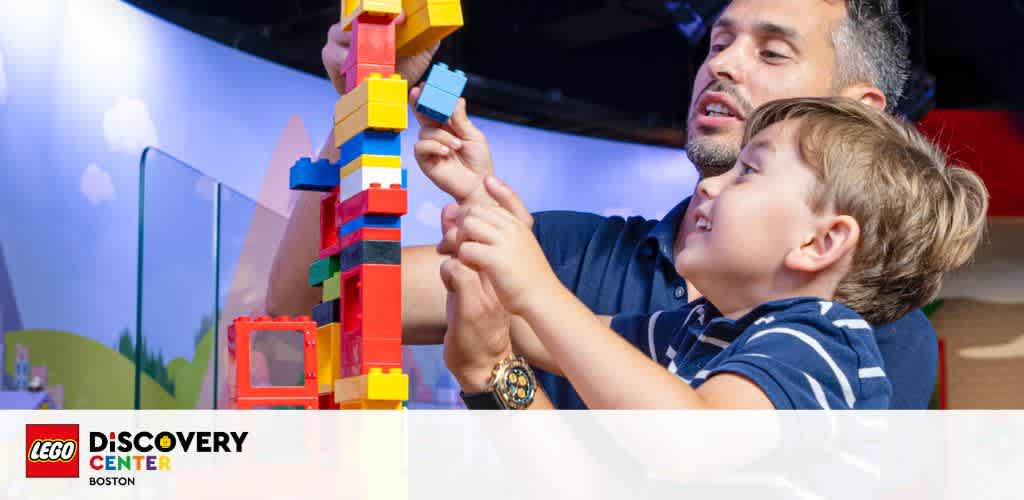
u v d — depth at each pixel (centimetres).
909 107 487
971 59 544
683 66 543
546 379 140
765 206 101
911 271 103
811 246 100
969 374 530
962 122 495
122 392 363
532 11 502
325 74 449
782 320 91
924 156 107
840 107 109
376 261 89
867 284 102
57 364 339
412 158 446
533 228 167
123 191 371
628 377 82
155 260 141
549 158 516
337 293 99
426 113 107
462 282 95
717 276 104
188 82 395
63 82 354
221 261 154
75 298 350
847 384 87
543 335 86
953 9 529
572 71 525
